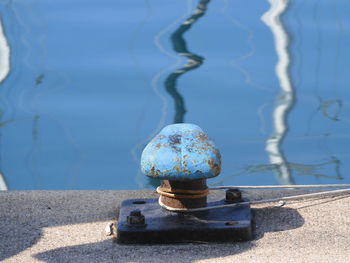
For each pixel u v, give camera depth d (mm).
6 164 10648
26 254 6082
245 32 15281
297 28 15383
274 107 12211
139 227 6289
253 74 13469
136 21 16094
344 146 10898
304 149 10891
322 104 12289
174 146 6383
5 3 17312
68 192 7590
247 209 6684
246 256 5898
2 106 12398
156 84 13172
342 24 15461
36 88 13141
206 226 6270
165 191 6629
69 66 14000
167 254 5996
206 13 16500
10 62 14188
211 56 14305
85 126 11742
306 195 7117
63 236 6465
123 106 12422
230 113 12055
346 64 13586
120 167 10586
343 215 6820
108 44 14898
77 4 17328
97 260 5910
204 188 6664
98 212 7027
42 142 11336
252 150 10914
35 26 15844
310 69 13586
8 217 6906
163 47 14648
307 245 6137
